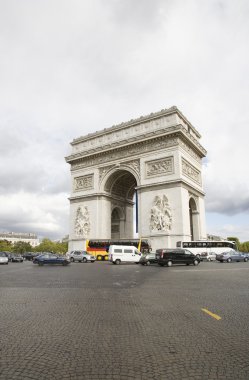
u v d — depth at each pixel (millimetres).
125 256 72000
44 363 8734
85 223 95062
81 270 48844
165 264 59406
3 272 45062
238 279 31078
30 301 18719
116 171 94375
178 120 85688
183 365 8547
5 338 11086
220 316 14352
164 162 83250
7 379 7723
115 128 96125
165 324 12969
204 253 80688
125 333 11656
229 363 8672
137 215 86250
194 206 91000
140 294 21562
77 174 103125
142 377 7812
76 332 11836
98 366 8500
